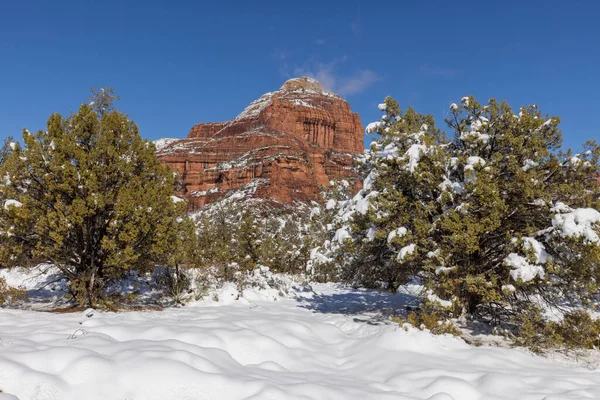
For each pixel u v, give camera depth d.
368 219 10.16
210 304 13.41
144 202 11.12
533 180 8.64
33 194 11.07
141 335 7.51
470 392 5.92
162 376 5.33
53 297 13.05
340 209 12.45
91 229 11.38
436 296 8.90
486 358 7.50
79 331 7.40
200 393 5.17
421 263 10.15
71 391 4.90
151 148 12.69
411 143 10.45
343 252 11.20
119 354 5.86
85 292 11.13
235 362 6.76
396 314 11.91
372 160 11.35
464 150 10.91
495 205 8.29
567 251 8.30
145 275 13.83
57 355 5.53
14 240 10.85
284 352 7.71
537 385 6.30
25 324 8.30
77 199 10.34
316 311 12.94
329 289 18.44
